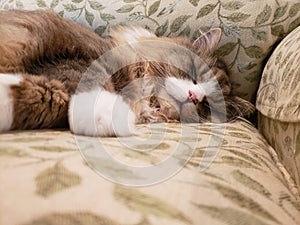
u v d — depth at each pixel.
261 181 0.65
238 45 1.33
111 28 1.33
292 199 0.63
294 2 1.33
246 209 0.53
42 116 0.80
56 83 0.82
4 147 0.57
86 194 0.47
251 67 1.34
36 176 0.49
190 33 1.36
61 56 0.97
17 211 0.42
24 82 0.77
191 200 0.51
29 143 0.61
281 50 1.15
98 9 1.40
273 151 1.00
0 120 0.73
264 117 1.17
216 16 1.34
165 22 1.36
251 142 0.92
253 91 1.38
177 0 1.37
